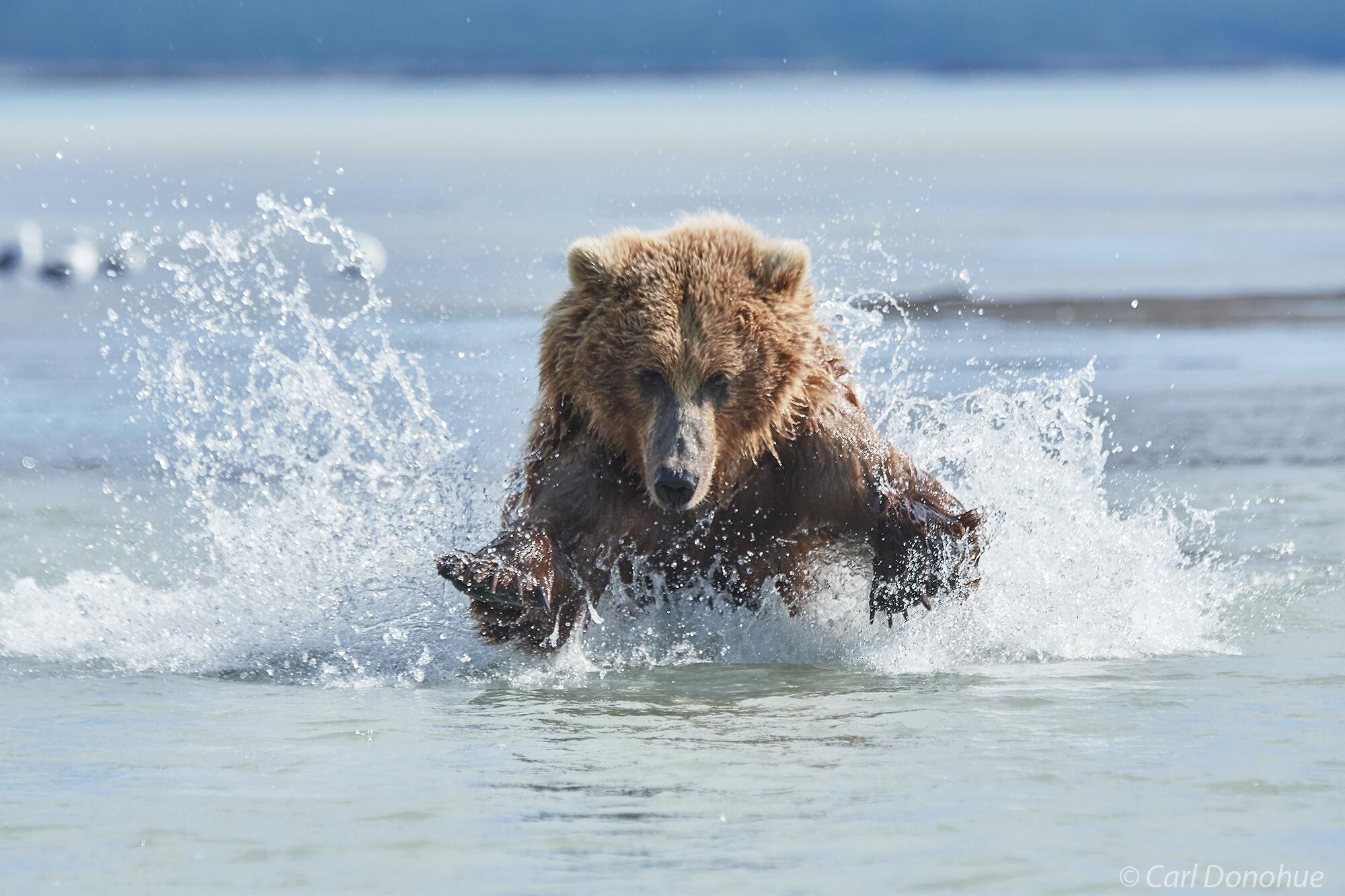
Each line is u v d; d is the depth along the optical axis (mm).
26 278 37031
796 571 11461
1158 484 16859
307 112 150625
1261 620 11805
